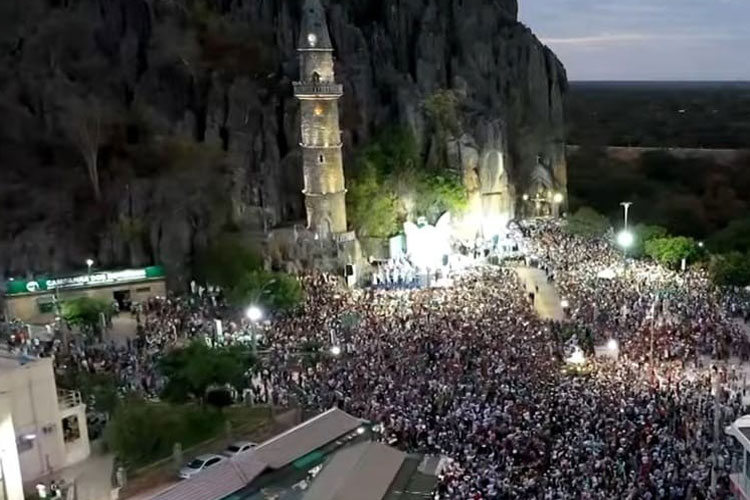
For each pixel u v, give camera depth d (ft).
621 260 302.25
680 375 167.22
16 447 124.98
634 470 115.96
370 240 325.83
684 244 312.09
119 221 280.31
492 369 163.43
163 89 324.19
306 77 298.76
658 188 536.01
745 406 148.15
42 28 314.14
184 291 273.33
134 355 189.78
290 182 325.42
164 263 274.98
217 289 266.36
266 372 174.19
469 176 364.38
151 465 127.54
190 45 334.03
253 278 241.76
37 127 298.56
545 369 166.91
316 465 80.12
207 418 142.20
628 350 186.60
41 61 310.04
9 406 122.52
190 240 280.31
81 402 148.66
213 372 157.69
